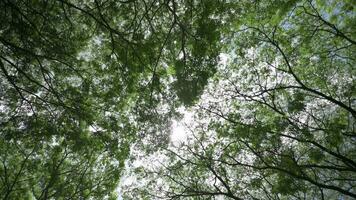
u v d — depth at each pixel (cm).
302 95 1329
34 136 1151
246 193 1412
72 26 1127
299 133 1295
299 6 1427
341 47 1500
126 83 1210
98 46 1276
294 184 1201
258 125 1323
